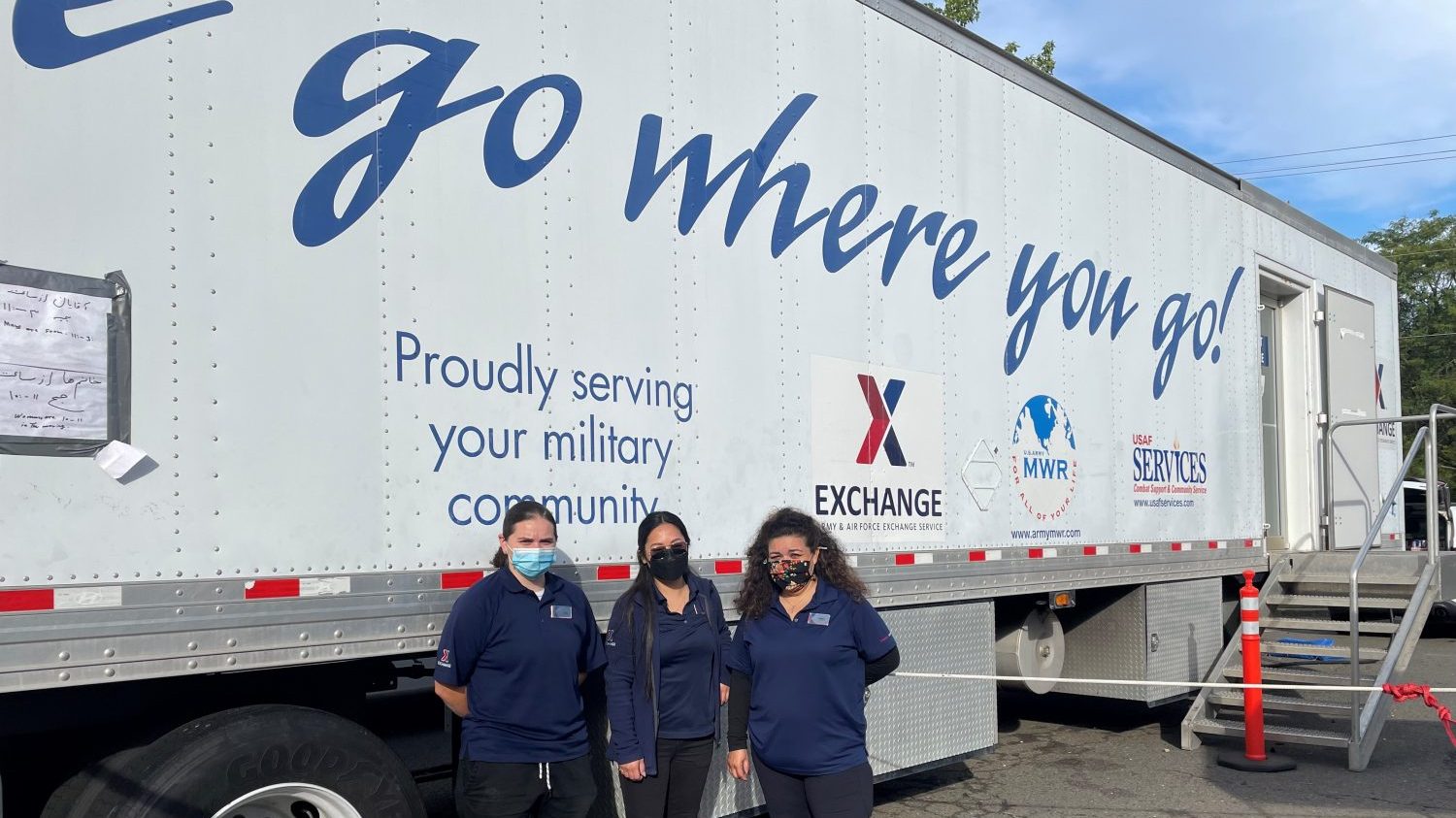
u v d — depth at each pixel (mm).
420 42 3428
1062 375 6211
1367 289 10414
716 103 4383
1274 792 5965
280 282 3057
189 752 2898
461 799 3471
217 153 2963
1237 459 7930
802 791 3516
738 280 4406
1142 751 6883
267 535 2986
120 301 2766
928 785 6039
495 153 3600
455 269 3461
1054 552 6008
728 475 4297
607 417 3867
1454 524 11594
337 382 3156
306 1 3172
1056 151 6316
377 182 3289
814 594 3564
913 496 5156
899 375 5141
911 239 5281
